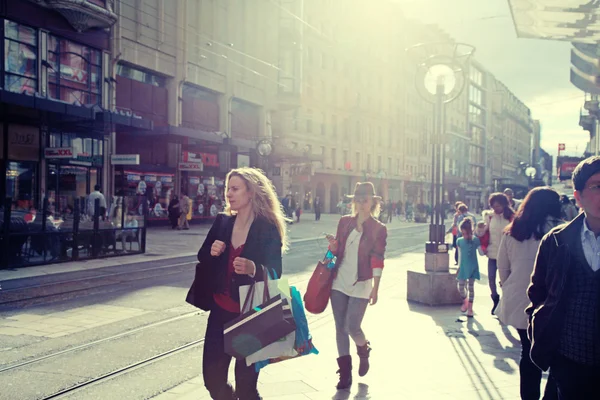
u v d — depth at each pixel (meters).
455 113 72.19
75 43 21.69
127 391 4.50
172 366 5.21
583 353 2.46
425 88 8.58
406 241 22.08
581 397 2.51
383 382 4.55
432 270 8.38
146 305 8.17
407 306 8.07
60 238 13.23
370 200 4.61
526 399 3.86
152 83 26.62
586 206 2.51
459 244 7.44
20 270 11.92
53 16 20.48
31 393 4.42
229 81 32.00
